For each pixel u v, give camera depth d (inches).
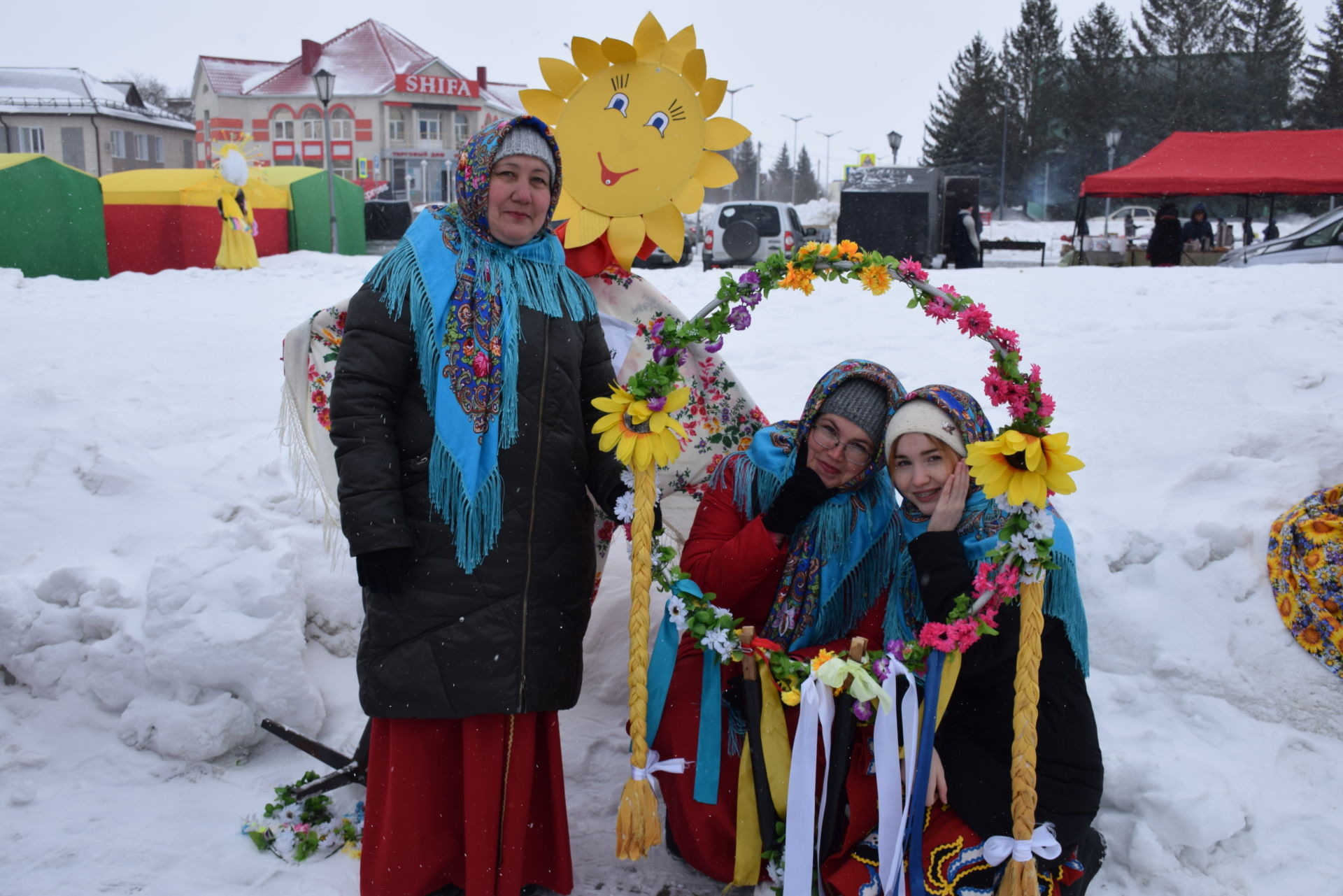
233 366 257.4
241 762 128.9
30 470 174.9
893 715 99.7
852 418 108.2
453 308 101.6
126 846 111.5
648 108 132.0
